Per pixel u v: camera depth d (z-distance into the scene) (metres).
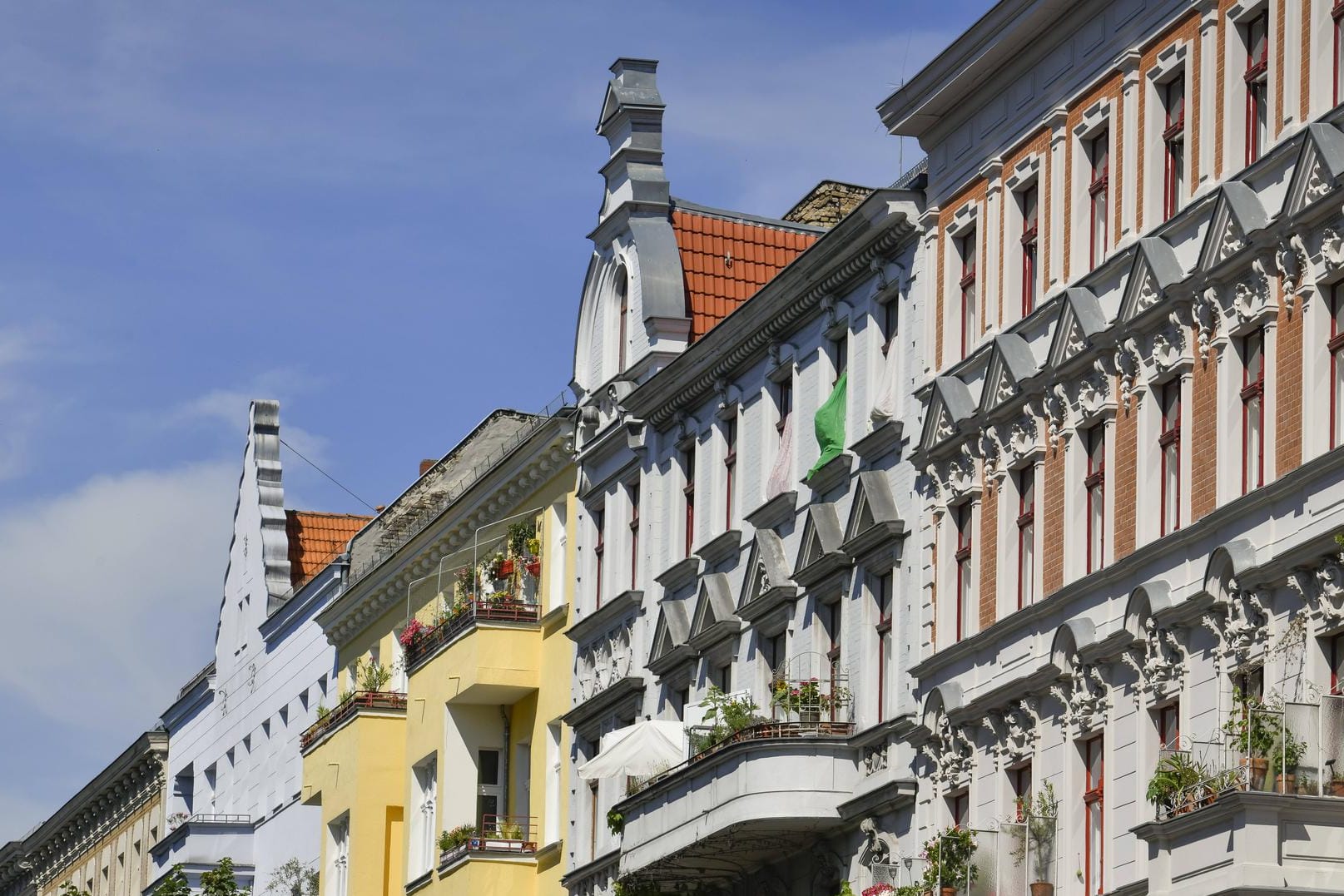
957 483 50.59
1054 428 47.16
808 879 55.69
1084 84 47.31
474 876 69.75
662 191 67.12
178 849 94.50
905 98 52.53
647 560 64.69
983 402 49.16
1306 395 39.91
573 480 70.19
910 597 52.28
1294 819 36.91
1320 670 39.09
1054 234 47.91
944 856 47.50
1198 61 43.94
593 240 69.50
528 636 71.44
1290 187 40.47
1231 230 41.88
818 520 55.50
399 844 78.75
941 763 50.19
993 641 48.44
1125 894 42.81
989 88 50.56
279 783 91.88
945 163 52.25
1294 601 39.75
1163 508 44.00
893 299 54.69
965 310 51.62
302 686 90.56
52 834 122.12
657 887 60.09
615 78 68.88
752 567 58.47
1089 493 46.22
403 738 79.56
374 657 84.38
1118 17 46.38
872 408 54.28
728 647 59.97
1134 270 44.25
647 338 65.62
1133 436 44.66
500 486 73.38
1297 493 39.84
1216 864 37.38
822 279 56.25
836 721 54.25
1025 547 48.25
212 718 100.56
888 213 53.16
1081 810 45.28
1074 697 45.44
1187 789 39.28
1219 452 42.00
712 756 55.47
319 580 88.94
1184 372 43.09
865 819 52.97
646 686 64.12
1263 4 42.50
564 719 68.19
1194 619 42.03
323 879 81.31
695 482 63.03
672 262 66.12
